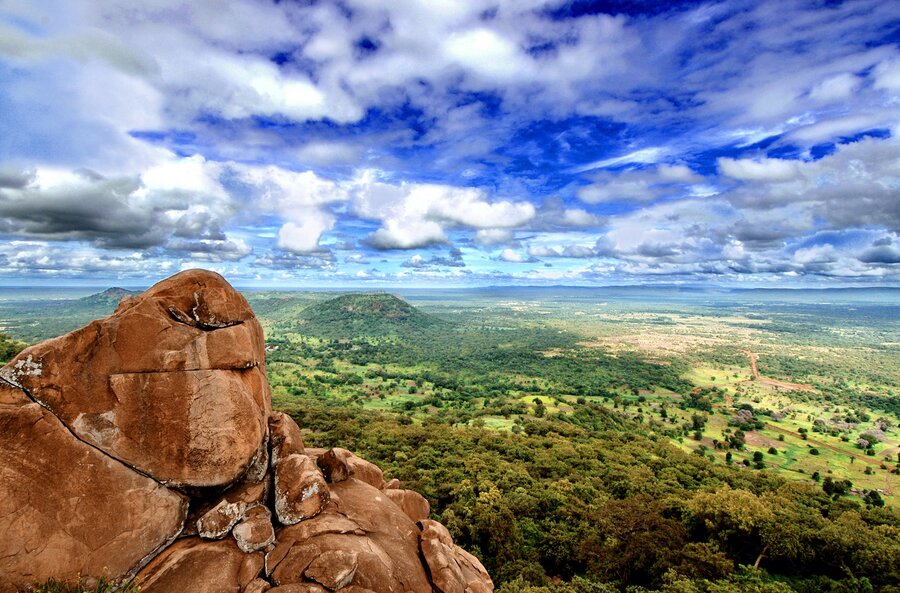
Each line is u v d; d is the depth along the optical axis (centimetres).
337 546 1205
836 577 4522
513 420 13000
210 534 1172
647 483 6962
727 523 4941
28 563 994
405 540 1466
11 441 1026
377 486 1889
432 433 9744
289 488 1333
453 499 6072
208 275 1377
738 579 3934
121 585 1055
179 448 1186
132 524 1103
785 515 5088
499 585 4072
